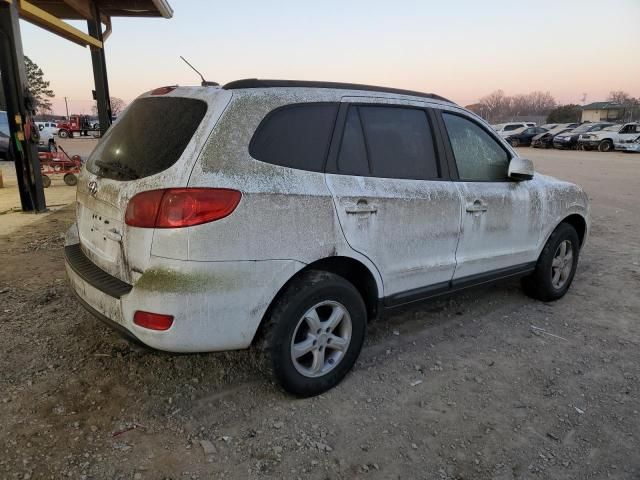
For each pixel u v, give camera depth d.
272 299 2.73
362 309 3.14
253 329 2.70
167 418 2.78
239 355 3.49
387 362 3.52
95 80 11.84
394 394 3.12
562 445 2.69
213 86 2.86
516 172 3.99
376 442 2.66
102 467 2.39
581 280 5.48
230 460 2.48
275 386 3.01
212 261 2.49
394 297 3.36
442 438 2.72
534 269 4.57
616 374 3.46
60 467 2.37
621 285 5.33
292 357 2.86
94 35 11.52
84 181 3.18
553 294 4.71
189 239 2.44
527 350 3.78
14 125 8.21
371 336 3.92
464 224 3.68
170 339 2.50
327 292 2.91
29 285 4.70
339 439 2.67
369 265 3.14
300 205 2.76
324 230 2.87
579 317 4.44
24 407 2.81
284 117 2.84
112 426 2.69
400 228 3.26
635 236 7.66
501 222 3.98
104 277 2.79
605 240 7.39
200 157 2.51
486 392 3.18
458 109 3.87
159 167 2.55
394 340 3.86
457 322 4.25
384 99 3.37
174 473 2.38
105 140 3.22
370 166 3.20
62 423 2.69
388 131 3.35
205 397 2.99
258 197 2.61
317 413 2.89
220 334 2.60
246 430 2.71
